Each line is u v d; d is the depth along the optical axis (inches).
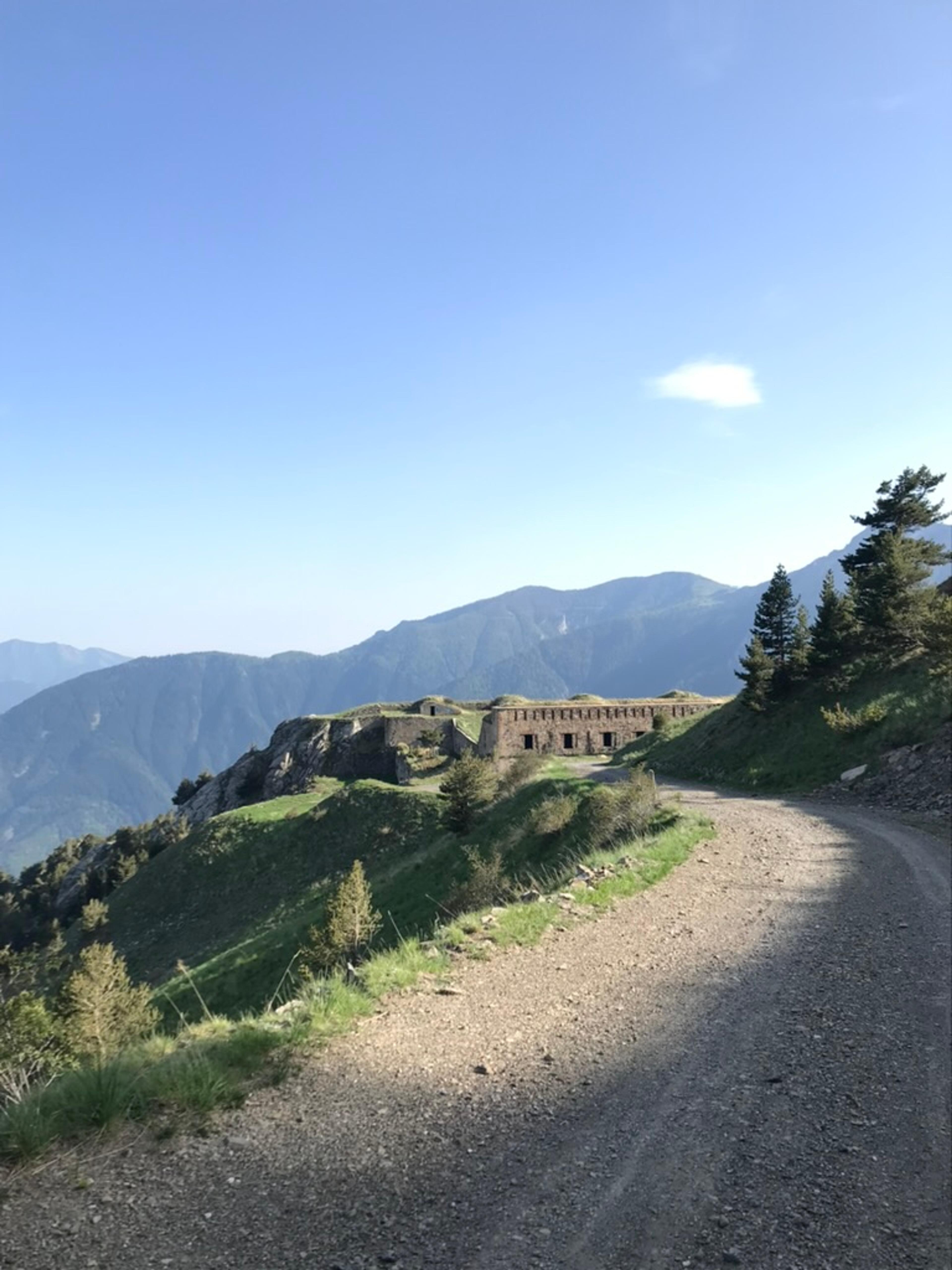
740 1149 227.3
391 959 418.9
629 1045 312.5
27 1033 526.9
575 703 3467.0
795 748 1640.0
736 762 1822.1
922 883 630.5
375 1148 223.6
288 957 1316.4
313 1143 225.5
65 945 2385.6
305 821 2374.5
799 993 375.6
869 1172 214.7
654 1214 192.5
